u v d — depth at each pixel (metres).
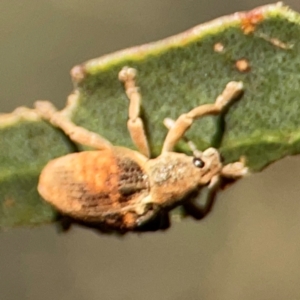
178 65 0.07
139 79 0.07
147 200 0.07
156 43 0.07
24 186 0.07
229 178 0.07
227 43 0.07
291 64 0.07
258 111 0.07
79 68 0.07
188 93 0.07
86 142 0.07
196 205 0.07
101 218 0.07
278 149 0.07
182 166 0.07
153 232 0.07
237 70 0.07
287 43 0.07
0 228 0.07
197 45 0.07
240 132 0.07
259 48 0.07
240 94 0.07
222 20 0.07
